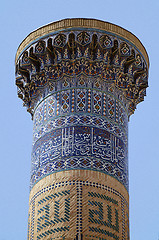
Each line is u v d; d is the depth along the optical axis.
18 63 32.66
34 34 32.25
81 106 30.80
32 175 30.62
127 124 32.16
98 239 28.17
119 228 29.11
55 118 30.84
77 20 31.67
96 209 28.72
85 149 29.81
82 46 31.50
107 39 31.75
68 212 28.58
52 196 29.19
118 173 30.09
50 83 31.75
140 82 33.09
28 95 32.94
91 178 29.27
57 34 31.69
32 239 28.98
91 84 31.33
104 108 31.08
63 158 29.75
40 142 30.86
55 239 28.22
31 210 29.89
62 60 31.55
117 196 29.61
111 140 30.55
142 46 32.91
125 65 32.47
